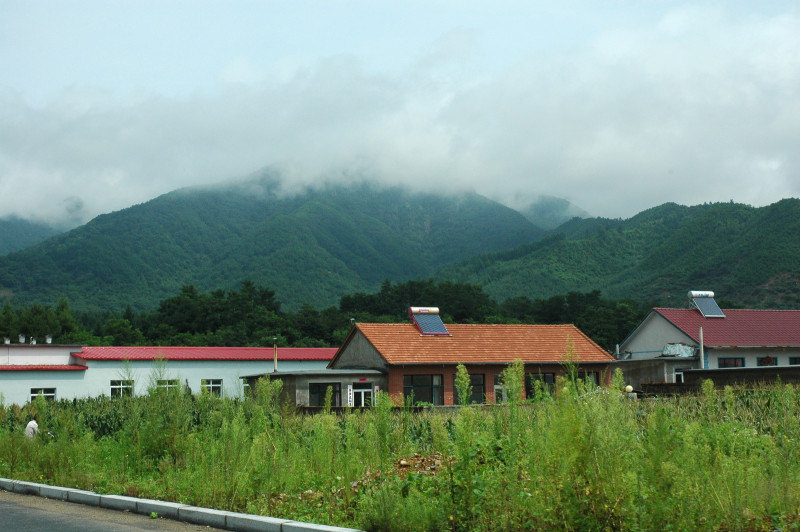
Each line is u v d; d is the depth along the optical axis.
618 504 6.11
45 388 39.91
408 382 34.81
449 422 14.09
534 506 6.54
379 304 107.19
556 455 6.45
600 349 39.31
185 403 13.85
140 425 12.95
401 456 11.50
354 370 34.38
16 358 41.41
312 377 33.69
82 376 41.03
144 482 11.11
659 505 6.07
